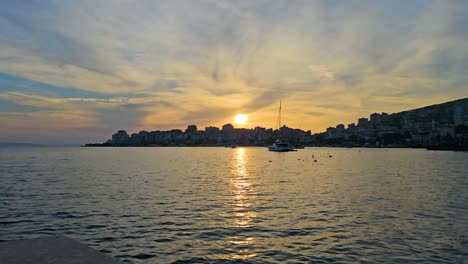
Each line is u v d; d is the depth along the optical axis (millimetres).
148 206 30828
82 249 8445
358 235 21266
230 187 45844
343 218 26125
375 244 19422
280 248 18781
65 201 33406
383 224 24172
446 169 83312
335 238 20625
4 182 50438
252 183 51312
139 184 48906
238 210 29156
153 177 60375
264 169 83812
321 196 37781
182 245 19328
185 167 90312
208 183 50969
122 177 59875
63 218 25781
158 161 123375
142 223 24297
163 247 18969
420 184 50375
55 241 9109
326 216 26828
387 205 31938
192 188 44438
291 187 46344
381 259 17000
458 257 17281
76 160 125125
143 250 18469
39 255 7965
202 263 16672
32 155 172000
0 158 135250
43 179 55312
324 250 18406
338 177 62219
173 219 25594
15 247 8570
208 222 24688
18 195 37250
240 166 95938
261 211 28781
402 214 27672
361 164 106938
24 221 24781
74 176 61156
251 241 20047
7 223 24172
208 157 164750
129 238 20641
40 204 31656
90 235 21250
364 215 27234
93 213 27625
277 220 25406
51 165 93625
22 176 60312
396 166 96000
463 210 29438
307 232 21984
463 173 71062
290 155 185250
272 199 35438
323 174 69125
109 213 27672
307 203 32938
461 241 19969
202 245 19344
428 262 16578
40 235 21219
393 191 42344
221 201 33906
